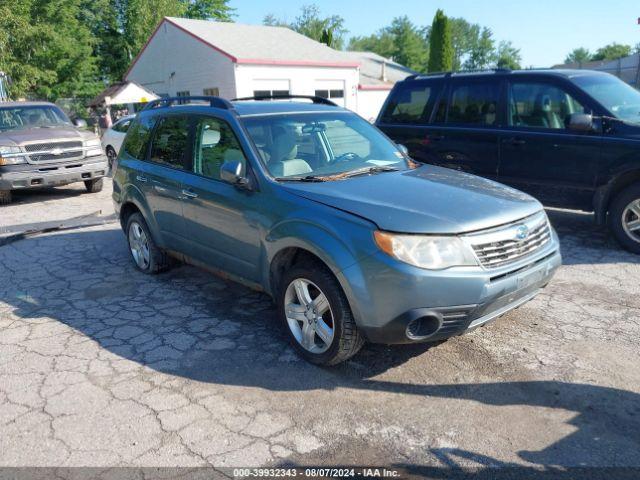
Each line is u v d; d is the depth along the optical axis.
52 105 11.75
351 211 3.49
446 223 3.33
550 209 8.19
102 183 11.50
